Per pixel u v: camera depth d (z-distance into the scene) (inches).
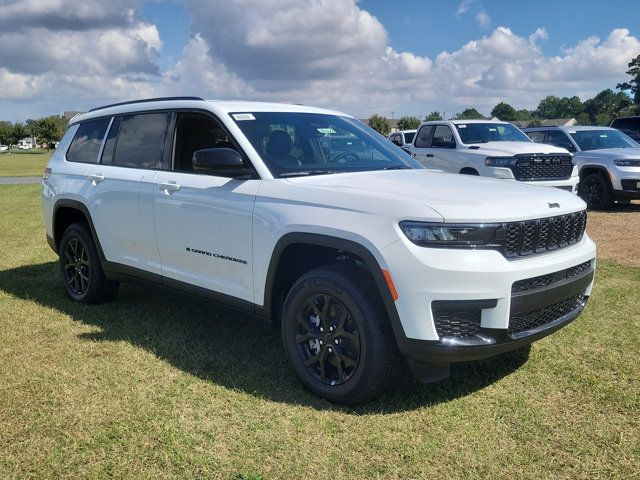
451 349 122.3
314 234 136.6
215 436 123.7
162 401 139.0
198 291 170.1
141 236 186.4
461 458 115.8
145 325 193.6
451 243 122.5
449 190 138.6
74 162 221.0
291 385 148.1
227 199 157.0
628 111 4030.5
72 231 217.9
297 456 116.7
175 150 179.6
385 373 130.1
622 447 118.8
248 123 166.6
